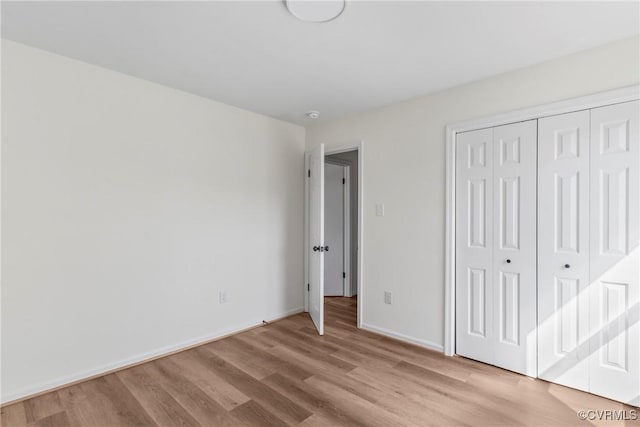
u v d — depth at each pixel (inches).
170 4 65.4
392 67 93.1
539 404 79.4
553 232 89.0
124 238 99.5
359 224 134.3
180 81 104.4
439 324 111.0
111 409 77.9
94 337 93.8
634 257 77.5
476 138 103.0
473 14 67.9
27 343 82.9
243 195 132.0
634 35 76.4
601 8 65.6
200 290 118.2
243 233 132.2
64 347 88.6
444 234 109.8
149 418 74.5
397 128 122.5
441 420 73.6
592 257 83.0
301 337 123.6
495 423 72.5
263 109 131.3
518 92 94.3
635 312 77.4
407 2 63.9
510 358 96.4
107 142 95.9
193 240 116.2
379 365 100.4
